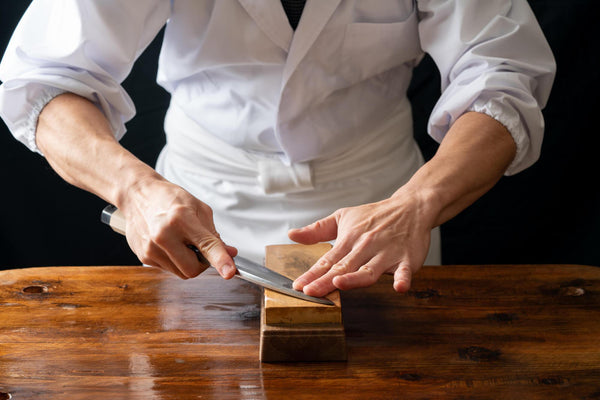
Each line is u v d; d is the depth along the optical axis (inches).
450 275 43.2
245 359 35.2
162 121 78.7
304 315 34.9
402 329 37.7
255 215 52.0
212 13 45.8
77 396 32.2
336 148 50.6
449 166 42.4
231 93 49.3
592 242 78.8
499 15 46.8
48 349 35.7
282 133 48.9
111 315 38.8
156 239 36.6
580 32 71.6
